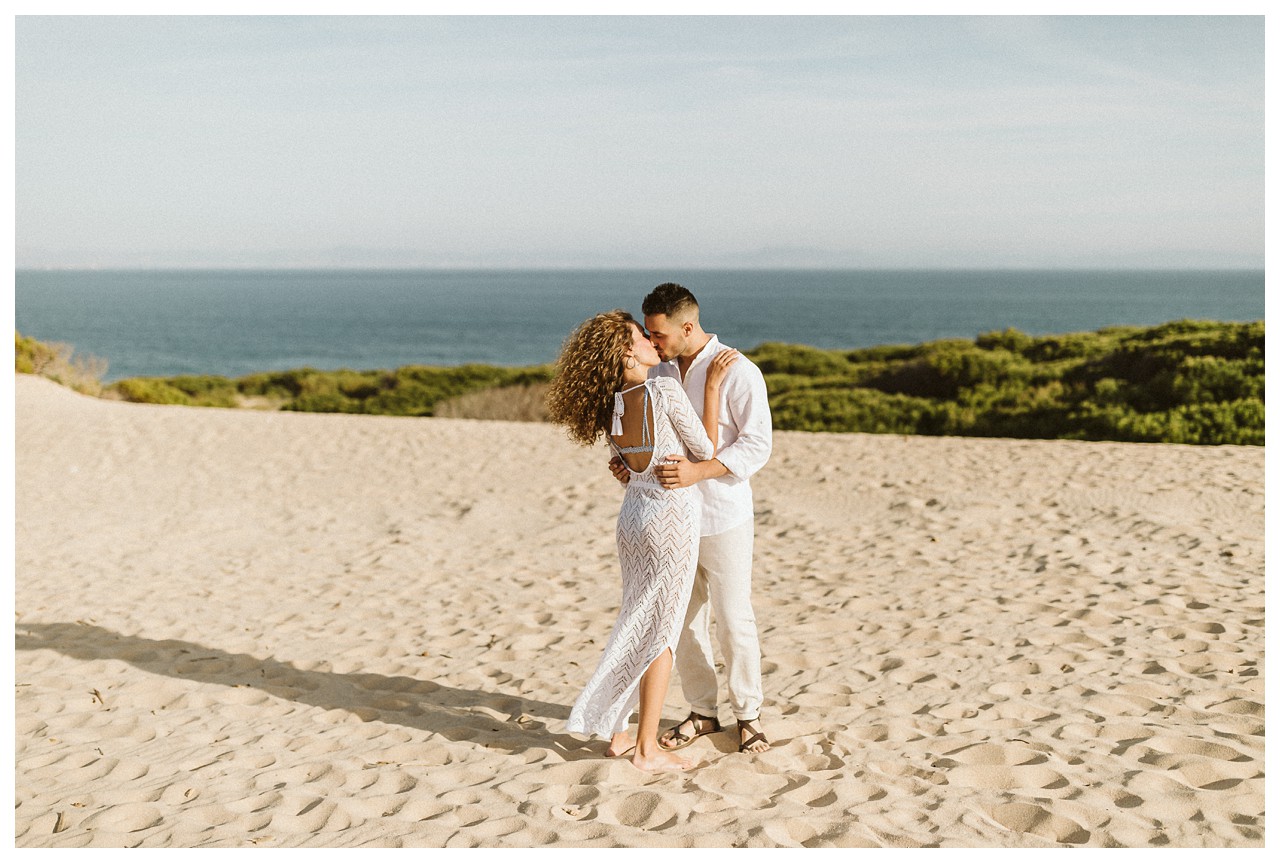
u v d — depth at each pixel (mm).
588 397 3734
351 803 3514
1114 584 6434
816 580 6965
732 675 3914
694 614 4027
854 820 3234
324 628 6211
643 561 3725
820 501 9875
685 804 3426
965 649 5234
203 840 3240
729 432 3809
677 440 3684
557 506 10148
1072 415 17125
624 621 3768
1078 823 3172
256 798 3609
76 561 8352
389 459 12758
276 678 5207
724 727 4266
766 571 7324
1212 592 6121
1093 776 3555
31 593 7238
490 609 6535
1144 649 5082
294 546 8867
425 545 8742
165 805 3568
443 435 14156
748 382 3721
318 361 74312
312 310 142500
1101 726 4035
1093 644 5227
